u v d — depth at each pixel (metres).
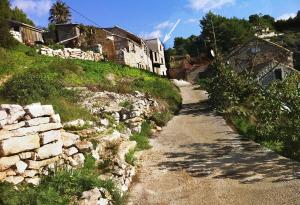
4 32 29.47
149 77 37.47
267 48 43.31
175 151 15.59
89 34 45.12
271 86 16.86
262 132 16.59
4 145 9.41
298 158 14.38
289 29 97.69
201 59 73.19
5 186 8.81
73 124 13.16
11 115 10.02
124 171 12.33
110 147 13.51
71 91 19.11
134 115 17.98
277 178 12.02
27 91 16.30
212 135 17.78
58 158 11.09
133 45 49.12
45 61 28.52
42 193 9.03
